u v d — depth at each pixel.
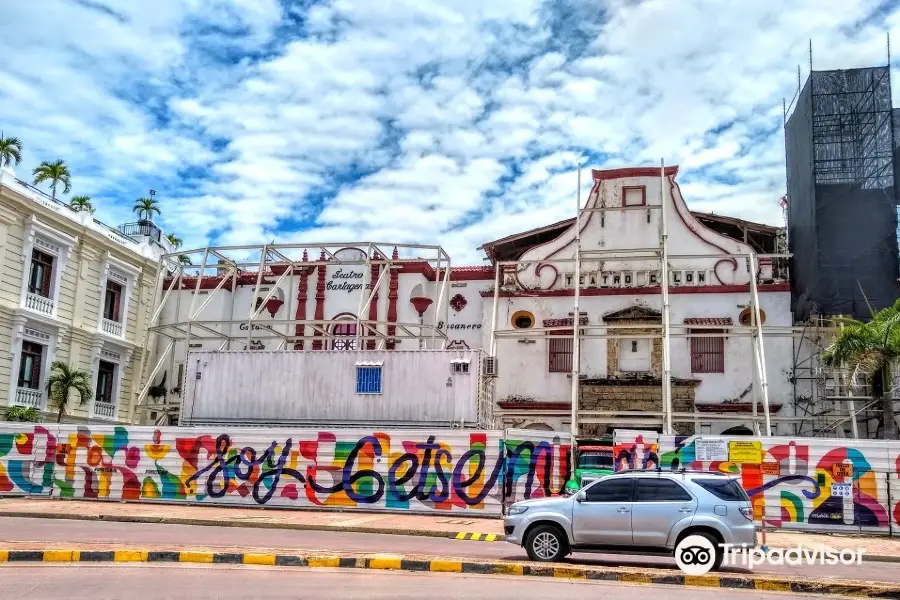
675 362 34.12
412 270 38.66
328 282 39.50
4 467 26.81
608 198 36.59
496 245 38.06
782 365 33.25
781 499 22.25
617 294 35.19
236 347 39.72
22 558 13.12
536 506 14.45
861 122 36.03
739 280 34.53
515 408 34.75
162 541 15.65
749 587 12.49
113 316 39.06
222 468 25.55
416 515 23.69
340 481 24.69
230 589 10.80
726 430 33.25
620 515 13.94
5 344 32.00
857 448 22.08
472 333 37.50
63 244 35.34
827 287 34.69
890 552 17.77
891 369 28.52
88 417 36.16
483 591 11.15
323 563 13.31
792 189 39.22
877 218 35.00
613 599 10.77
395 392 28.67
